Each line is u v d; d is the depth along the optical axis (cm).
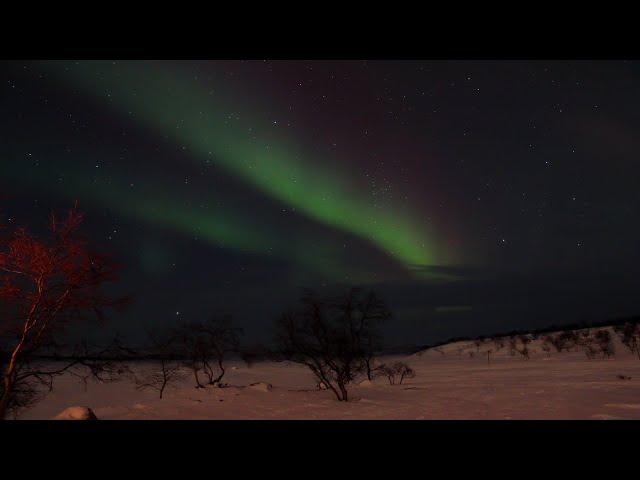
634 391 3075
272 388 3472
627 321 12250
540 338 13188
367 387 3944
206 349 3931
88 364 1884
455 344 14788
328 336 3181
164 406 2409
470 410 2422
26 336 1758
